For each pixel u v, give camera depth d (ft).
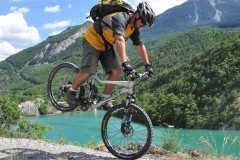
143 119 19.43
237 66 433.07
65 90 22.20
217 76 425.28
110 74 21.31
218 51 475.72
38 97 577.43
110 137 20.62
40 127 91.09
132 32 19.76
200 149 26.73
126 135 19.81
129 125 19.70
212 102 391.86
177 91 442.09
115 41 18.89
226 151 26.48
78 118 388.57
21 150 22.07
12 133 37.73
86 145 31.14
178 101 391.86
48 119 428.97
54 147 23.77
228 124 345.51
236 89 395.96
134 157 20.15
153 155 25.36
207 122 361.30
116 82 20.04
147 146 19.52
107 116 20.39
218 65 441.27
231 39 492.95
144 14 18.84
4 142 24.34
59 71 23.09
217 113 370.12
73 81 21.52
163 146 28.27
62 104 22.61
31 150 22.24
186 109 382.22
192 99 401.29
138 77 19.38
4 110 156.46
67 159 20.76
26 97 574.97
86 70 20.92
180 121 377.71
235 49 459.32
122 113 20.02
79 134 261.03
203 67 458.50
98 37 20.15
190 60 515.91
